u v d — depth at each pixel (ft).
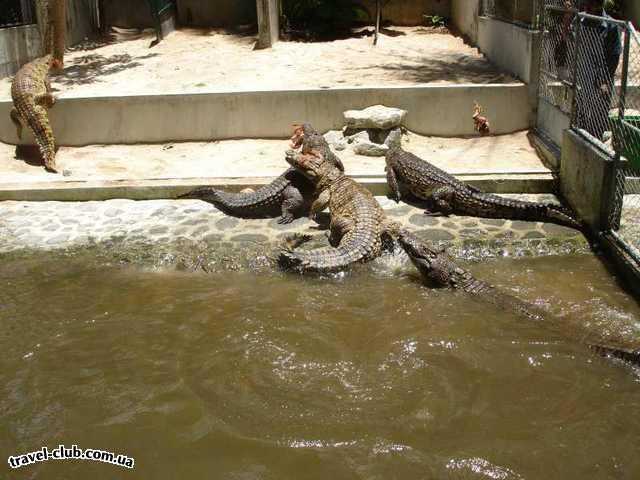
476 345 17.17
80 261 23.02
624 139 23.25
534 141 30.91
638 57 33.60
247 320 18.81
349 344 17.47
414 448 13.65
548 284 20.56
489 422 14.34
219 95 32.40
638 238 21.99
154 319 19.10
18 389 16.05
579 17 25.22
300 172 25.77
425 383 15.71
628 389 15.37
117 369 16.72
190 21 52.16
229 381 16.08
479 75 36.47
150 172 29.84
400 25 52.75
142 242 24.23
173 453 13.79
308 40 47.47
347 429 14.29
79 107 32.81
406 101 32.12
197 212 26.89
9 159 32.22
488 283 20.24
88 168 30.60
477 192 25.36
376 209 23.86
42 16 44.42
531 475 12.83
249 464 13.39
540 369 16.12
